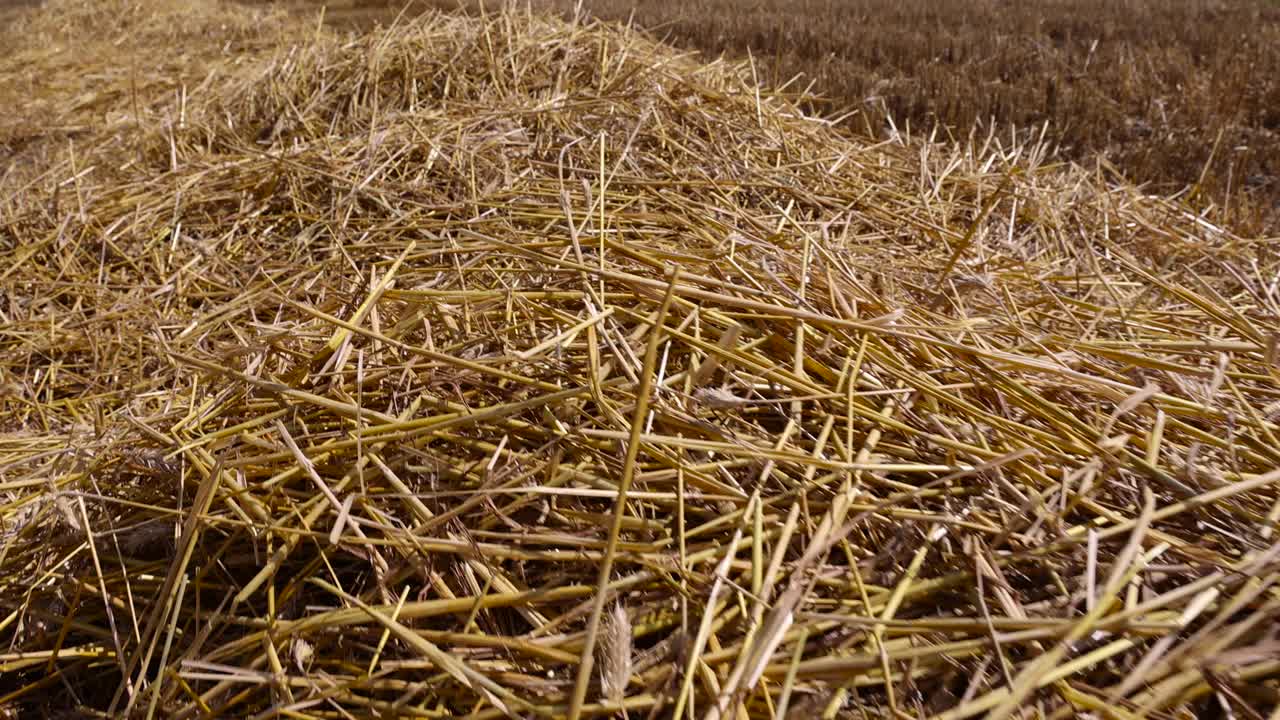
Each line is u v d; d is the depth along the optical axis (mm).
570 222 2100
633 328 1872
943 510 1518
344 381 1821
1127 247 3256
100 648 1632
